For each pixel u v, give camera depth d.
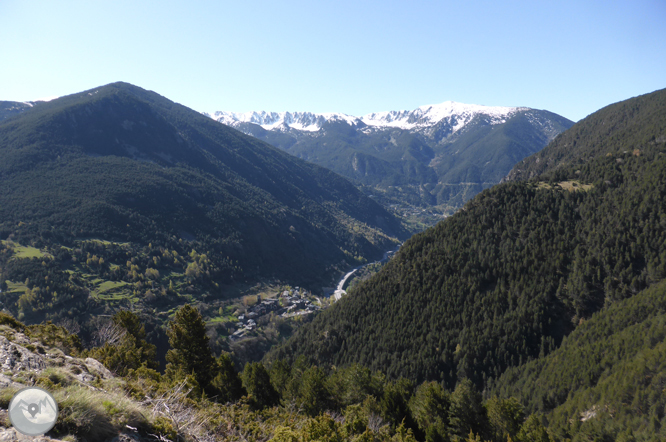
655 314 61.03
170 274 165.25
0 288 122.62
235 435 18.86
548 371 60.16
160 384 22.84
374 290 99.44
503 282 83.62
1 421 8.66
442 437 34.59
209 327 135.12
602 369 54.28
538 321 73.62
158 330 121.12
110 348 29.83
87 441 9.45
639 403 42.22
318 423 23.97
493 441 36.56
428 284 90.94
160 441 11.37
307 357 90.25
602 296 73.94
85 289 131.12
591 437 42.12
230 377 38.53
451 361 72.25
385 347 80.25
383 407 37.03
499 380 65.50
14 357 13.77
